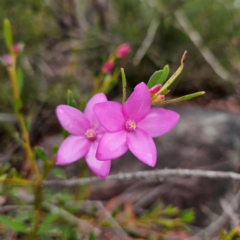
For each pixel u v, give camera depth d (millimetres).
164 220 310
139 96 204
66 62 685
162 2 654
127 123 204
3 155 470
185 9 704
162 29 675
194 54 702
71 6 699
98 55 706
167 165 438
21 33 616
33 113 536
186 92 768
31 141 511
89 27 685
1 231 316
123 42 680
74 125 220
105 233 348
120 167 434
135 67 700
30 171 431
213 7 700
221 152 458
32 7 641
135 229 351
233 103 747
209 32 717
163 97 206
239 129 518
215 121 515
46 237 267
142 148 203
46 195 314
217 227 351
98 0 720
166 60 711
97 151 200
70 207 313
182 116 534
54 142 485
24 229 265
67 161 216
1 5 592
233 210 381
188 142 467
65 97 566
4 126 483
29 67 559
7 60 319
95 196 392
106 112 203
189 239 339
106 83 304
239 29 724
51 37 699
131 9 710
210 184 404
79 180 271
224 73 615
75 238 279
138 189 400
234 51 754
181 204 389
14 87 283
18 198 313
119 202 387
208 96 762
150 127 208
